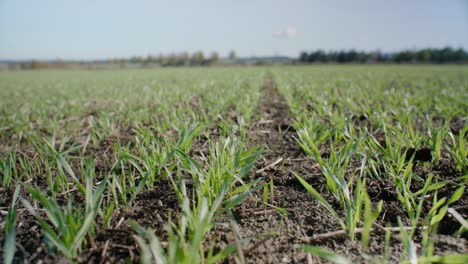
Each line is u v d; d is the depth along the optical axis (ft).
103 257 4.45
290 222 5.48
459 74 52.70
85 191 5.20
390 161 7.43
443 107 14.21
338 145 9.96
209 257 3.88
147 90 29.30
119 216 5.65
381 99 19.35
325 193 6.50
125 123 13.84
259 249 4.67
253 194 6.57
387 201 6.11
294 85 31.40
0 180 7.29
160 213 5.76
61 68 169.58
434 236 4.81
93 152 10.17
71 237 4.16
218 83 35.42
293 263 4.40
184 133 8.04
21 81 58.80
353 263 4.29
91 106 21.71
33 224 5.48
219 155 6.35
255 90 25.99
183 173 7.64
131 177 6.31
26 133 12.28
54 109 19.26
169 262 3.47
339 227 5.23
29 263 4.36
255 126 13.48
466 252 4.40
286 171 7.89
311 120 10.41
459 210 5.52
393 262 4.26
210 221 4.89
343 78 42.22
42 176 7.89
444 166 7.52
